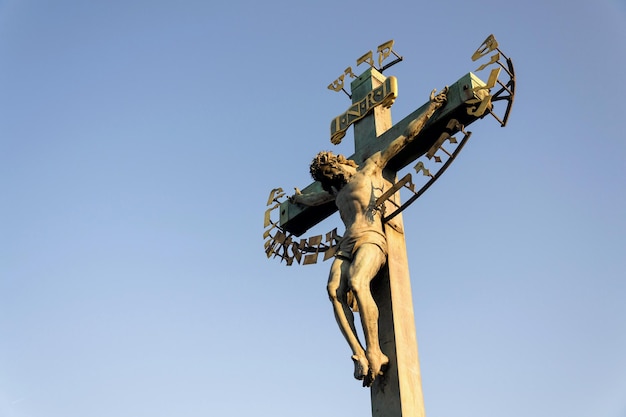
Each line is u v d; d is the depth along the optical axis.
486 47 11.23
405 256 11.45
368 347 10.47
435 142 11.21
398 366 10.49
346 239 11.16
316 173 11.73
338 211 12.02
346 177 11.65
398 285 11.09
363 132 12.52
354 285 10.58
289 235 12.61
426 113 11.48
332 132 12.92
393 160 12.10
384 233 11.33
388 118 12.60
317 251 12.00
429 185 11.04
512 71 11.12
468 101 11.23
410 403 10.32
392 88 12.33
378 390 10.52
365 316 10.53
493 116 11.22
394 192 11.25
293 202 12.91
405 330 10.85
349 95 13.11
